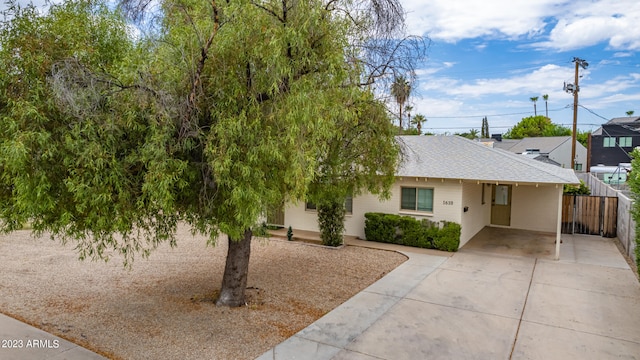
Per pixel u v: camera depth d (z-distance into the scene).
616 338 6.19
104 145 4.52
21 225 5.11
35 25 4.88
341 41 6.19
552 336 6.26
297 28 5.45
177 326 6.46
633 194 9.13
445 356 5.59
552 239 13.89
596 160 41.62
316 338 6.11
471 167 12.52
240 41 5.23
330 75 5.85
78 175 4.31
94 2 5.83
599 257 11.41
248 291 8.26
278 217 15.43
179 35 5.24
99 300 7.57
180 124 4.95
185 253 11.51
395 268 10.22
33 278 8.83
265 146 4.99
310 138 5.50
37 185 4.17
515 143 43.72
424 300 7.87
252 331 6.33
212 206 5.41
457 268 10.23
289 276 9.43
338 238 12.55
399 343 5.97
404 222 12.71
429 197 12.81
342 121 7.28
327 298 7.95
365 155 8.41
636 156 8.35
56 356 5.32
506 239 13.84
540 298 8.00
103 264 10.13
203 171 5.22
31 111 4.10
